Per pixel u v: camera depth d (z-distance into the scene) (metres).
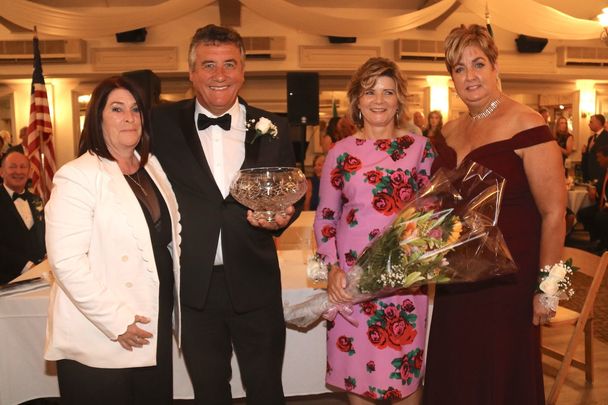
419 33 9.74
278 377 2.05
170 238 1.81
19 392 2.35
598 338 4.04
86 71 9.23
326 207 2.17
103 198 1.65
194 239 1.91
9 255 3.05
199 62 1.92
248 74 9.59
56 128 9.66
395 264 1.88
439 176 1.96
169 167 1.95
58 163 9.69
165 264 1.79
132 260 1.67
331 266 2.11
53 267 1.58
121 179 1.69
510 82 10.61
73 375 1.68
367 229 2.05
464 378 2.03
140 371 1.78
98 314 1.59
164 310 1.79
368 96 2.10
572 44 10.13
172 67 9.21
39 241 3.28
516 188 1.95
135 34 9.05
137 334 1.64
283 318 2.09
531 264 1.96
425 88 10.12
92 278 1.59
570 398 3.03
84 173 1.63
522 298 1.96
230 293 1.94
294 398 3.03
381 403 2.72
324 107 10.34
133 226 1.66
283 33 9.41
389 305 2.06
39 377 2.36
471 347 2.01
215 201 1.92
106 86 1.72
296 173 1.83
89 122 1.72
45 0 8.95
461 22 9.82
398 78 2.09
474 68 2.01
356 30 7.49
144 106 1.80
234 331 2.02
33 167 4.98
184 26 9.29
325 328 2.53
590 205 7.48
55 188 1.63
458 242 1.82
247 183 1.77
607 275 5.88
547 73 10.08
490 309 1.98
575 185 8.32
